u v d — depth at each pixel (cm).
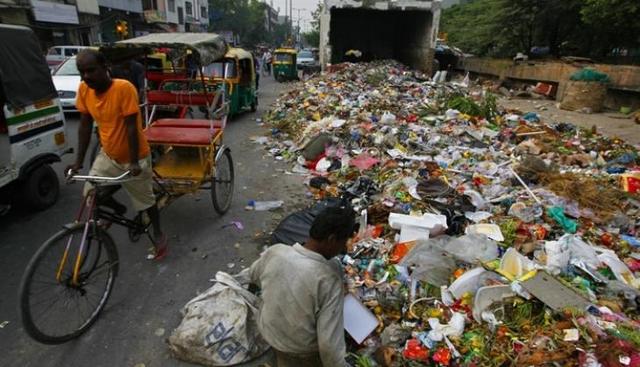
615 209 496
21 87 466
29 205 497
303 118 988
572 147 802
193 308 291
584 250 372
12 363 279
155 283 371
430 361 269
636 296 322
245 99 1177
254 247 441
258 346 285
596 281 339
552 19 1819
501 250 385
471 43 2416
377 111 1008
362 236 419
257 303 297
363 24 2581
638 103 1334
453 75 2523
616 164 704
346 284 335
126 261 403
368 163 655
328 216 196
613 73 1405
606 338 263
